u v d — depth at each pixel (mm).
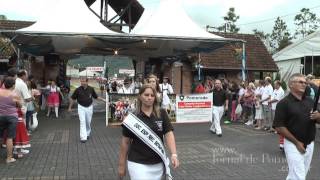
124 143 4988
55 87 20578
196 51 23703
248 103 17766
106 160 9977
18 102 9906
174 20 20094
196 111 17141
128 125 4832
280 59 29500
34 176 8398
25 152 10781
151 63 27438
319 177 8312
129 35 18578
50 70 26188
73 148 11656
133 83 17891
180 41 20688
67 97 25188
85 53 25719
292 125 5699
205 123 18000
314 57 26797
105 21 27703
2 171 8812
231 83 21281
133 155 4875
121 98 16453
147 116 4906
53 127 16406
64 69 26531
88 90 12859
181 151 11266
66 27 18719
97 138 13570
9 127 9594
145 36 18625
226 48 29125
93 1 28156
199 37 19188
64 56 26328
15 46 21375
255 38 31516
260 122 16344
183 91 27438
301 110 5680
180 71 27516
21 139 10242
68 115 20891
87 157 10344
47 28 18594
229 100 19125
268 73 30766
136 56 26953
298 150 5676
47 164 9516
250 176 8406
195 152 11117
